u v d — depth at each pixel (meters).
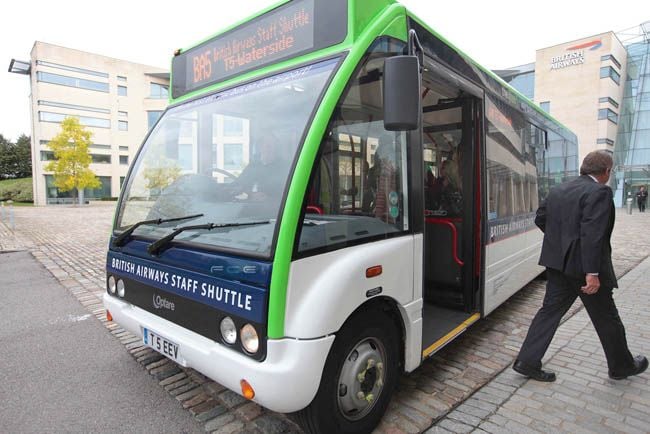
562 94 37.94
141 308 3.05
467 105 4.14
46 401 3.22
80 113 46.50
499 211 4.55
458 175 4.33
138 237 3.06
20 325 4.98
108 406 3.13
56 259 9.41
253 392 2.18
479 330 4.66
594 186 3.02
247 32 3.06
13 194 49.75
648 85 38.50
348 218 2.51
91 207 36.75
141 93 50.31
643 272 7.50
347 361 2.55
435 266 4.50
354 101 2.52
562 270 3.18
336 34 2.59
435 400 3.14
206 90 3.29
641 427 2.79
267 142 2.58
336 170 2.43
